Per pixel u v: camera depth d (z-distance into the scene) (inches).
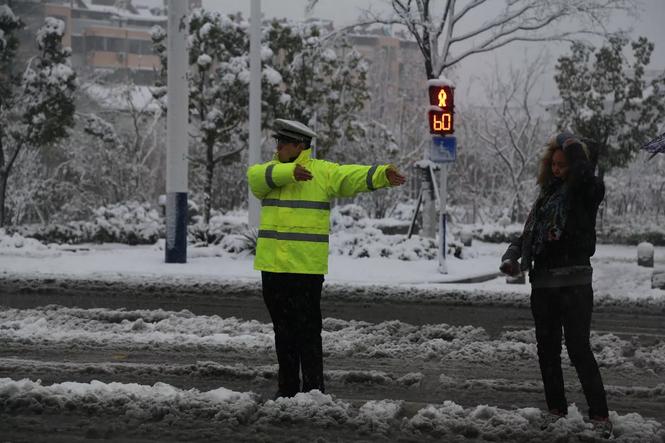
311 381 380.8
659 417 374.0
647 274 1099.3
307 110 1984.5
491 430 334.6
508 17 1549.0
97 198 2605.8
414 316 691.4
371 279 1008.9
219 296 804.0
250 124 1240.2
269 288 374.9
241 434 325.4
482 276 1109.1
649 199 2906.0
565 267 339.3
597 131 2322.8
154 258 1200.8
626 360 499.5
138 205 1913.1
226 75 1772.9
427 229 1482.5
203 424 336.2
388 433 334.6
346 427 339.6
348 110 2102.6
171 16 1082.7
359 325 602.9
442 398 400.8
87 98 2743.6
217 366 440.5
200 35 1841.8
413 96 3476.9
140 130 2942.9
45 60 1913.1
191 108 1845.5
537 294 348.8
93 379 422.6
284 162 378.6
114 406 359.3
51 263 1103.0
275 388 411.2
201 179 2834.6
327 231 373.7
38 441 311.7
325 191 371.6
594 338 563.8
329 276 1025.5
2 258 1178.0
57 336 530.6
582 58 2401.6
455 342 535.5
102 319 622.2
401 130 3097.9
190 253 1212.5
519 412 355.9
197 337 536.7
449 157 1051.3
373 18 1598.2
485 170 3097.9
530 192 2844.5
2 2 1861.5
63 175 2669.8
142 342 520.7
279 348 381.7
